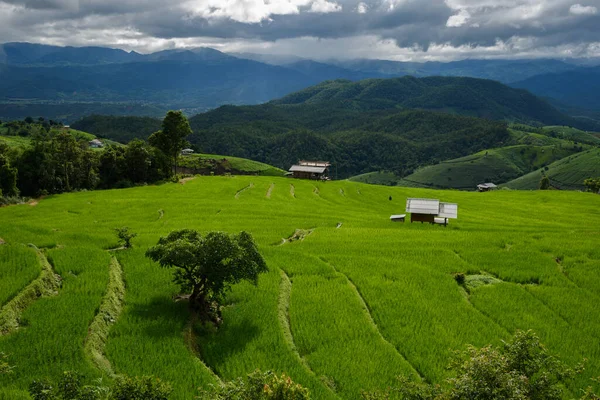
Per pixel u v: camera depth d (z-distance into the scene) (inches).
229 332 1143.6
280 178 5285.4
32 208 2982.3
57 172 3956.7
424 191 4896.7
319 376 994.7
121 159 4451.3
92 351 948.0
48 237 1742.1
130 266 1473.9
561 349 1160.8
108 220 2600.9
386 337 1199.6
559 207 3932.1
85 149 4505.4
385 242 2085.4
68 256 1457.9
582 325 1309.1
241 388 673.0
